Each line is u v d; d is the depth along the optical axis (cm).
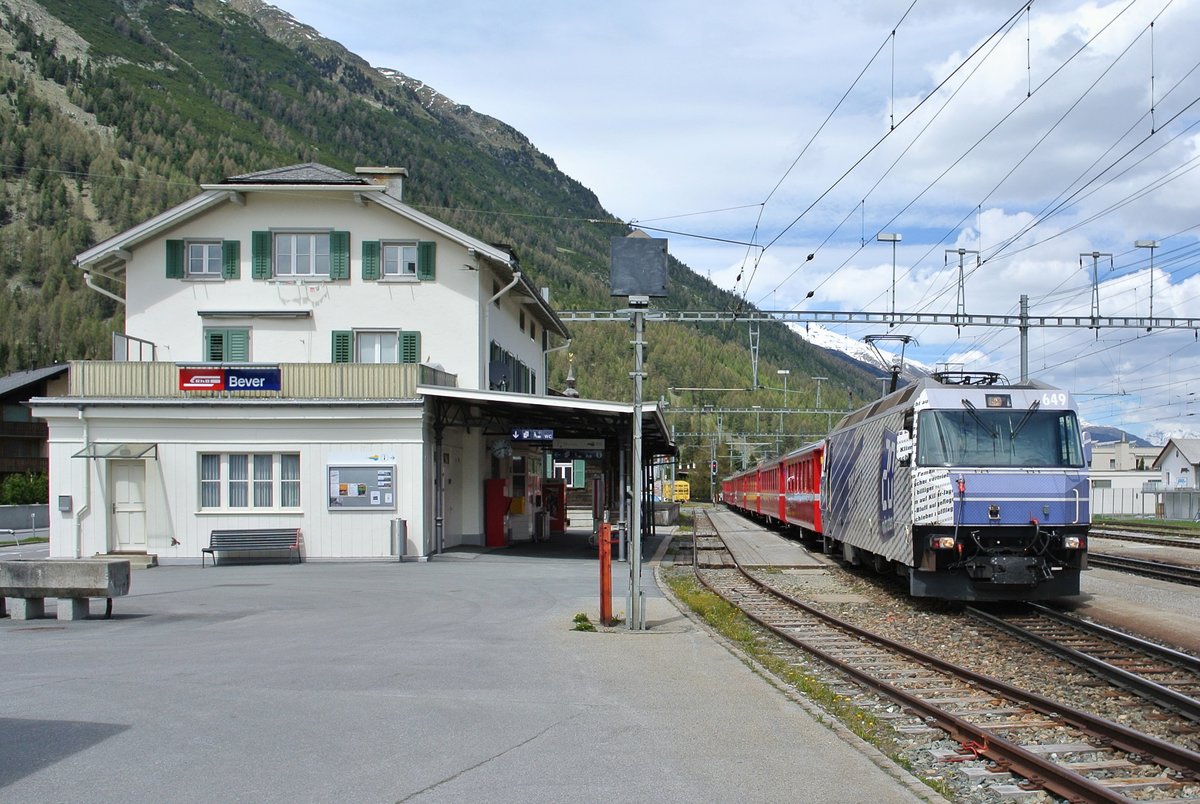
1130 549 2875
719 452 9844
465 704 824
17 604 1366
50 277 11981
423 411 2372
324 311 2859
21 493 4847
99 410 2380
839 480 2345
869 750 689
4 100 15200
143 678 922
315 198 2878
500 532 2869
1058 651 1147
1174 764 691
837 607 1666
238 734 719
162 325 2870
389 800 573
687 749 689
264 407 2372
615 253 1285
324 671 965
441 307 2852
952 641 1297
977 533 1506
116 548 2389
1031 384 1620
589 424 2741
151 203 13962
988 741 734
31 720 756
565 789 597
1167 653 1115
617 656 1064
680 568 2416
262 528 2370
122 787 592
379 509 2366
